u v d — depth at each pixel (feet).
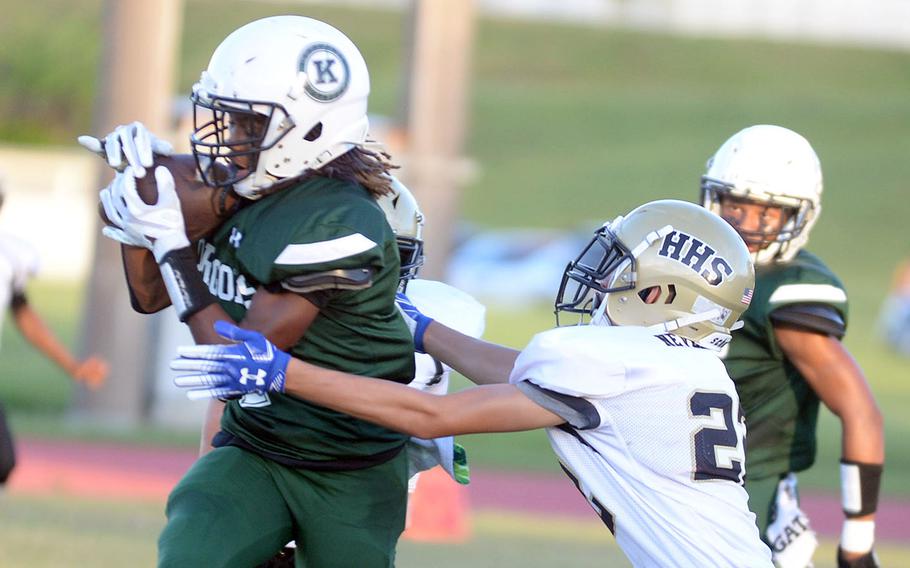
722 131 490.90
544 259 313.12
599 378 38.52
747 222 51.26
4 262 68.90
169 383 135.95
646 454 38.75
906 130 489.67
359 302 39.52
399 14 566.36
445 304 48.16
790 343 48.39
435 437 38.70
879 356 242.78
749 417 49.73
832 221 408.26
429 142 139.23
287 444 40.88
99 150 40.42
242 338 36.88
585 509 109.70
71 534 76.89
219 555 38.91
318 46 39.52
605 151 472.44
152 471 109.29
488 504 108.99
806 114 506.48
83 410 134.10
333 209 38.65
